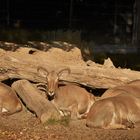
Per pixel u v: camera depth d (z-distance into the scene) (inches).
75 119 787.4
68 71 832.9
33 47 1036.5
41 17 1598.2
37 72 850.1
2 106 813.2
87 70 879.7
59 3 1603.1
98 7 1615.4
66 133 692.1
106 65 962.1
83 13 1604.3
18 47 967.6
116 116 719.7
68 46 1042.7
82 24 1595.7
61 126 728.3
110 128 711.7
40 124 739.4
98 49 1485.0
